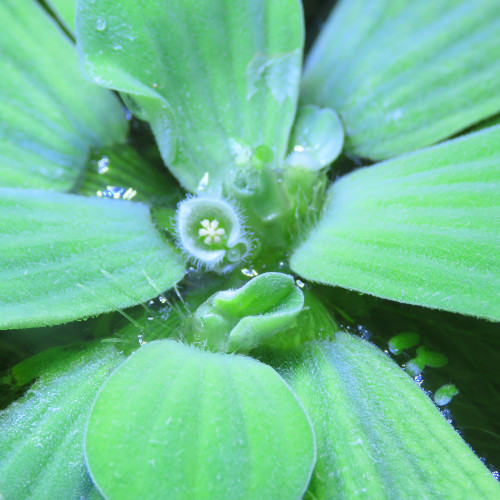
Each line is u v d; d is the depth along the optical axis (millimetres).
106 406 108
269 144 126
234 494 105
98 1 120
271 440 108
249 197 122
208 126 126
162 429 107
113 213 123
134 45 121
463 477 111
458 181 121
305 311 120
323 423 113
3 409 115
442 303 115
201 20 125
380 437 113
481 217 118
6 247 118
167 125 122
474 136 124
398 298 116
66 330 120
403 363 120
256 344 116
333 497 109
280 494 106
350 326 122
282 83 127
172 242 124
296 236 125
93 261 119
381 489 110
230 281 123
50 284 117
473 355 120
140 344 118
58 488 109
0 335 119
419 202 121
